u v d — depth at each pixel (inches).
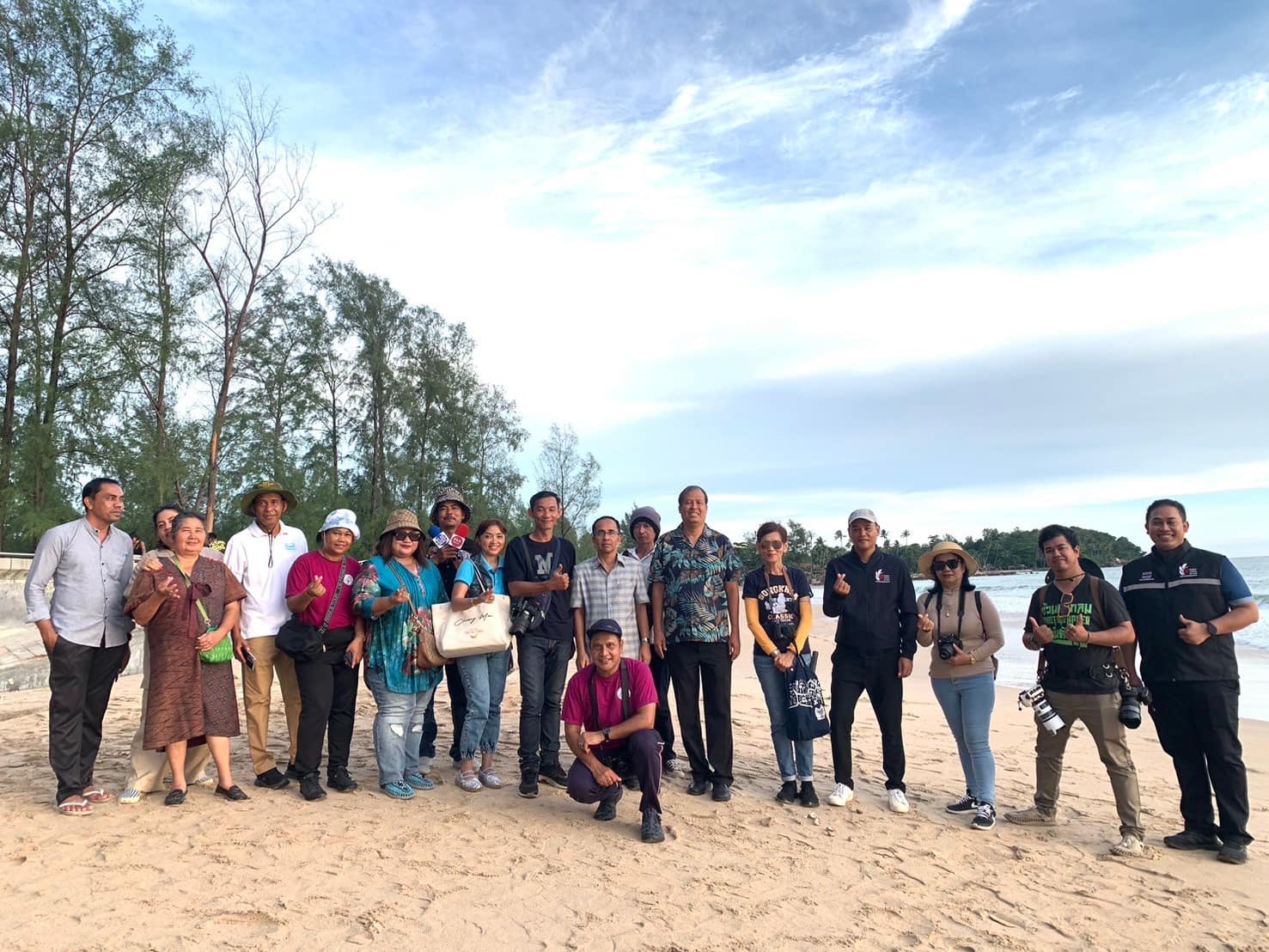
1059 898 169.8
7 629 435.8
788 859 186.5
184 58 840.9
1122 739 204.1
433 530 241.8
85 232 829.2
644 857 183.3
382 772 219.6
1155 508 208.8
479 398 1840.6
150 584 195.6
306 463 1489.9
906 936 149.8
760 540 241.6
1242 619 194.1
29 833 179.6
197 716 201.9
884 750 231.8
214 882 157.5
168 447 877.2
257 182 971.9
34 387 770.8
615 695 203.9
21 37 766.5
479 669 229.5
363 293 1653.5
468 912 150.4
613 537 242.2
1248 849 202.5
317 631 214.2
